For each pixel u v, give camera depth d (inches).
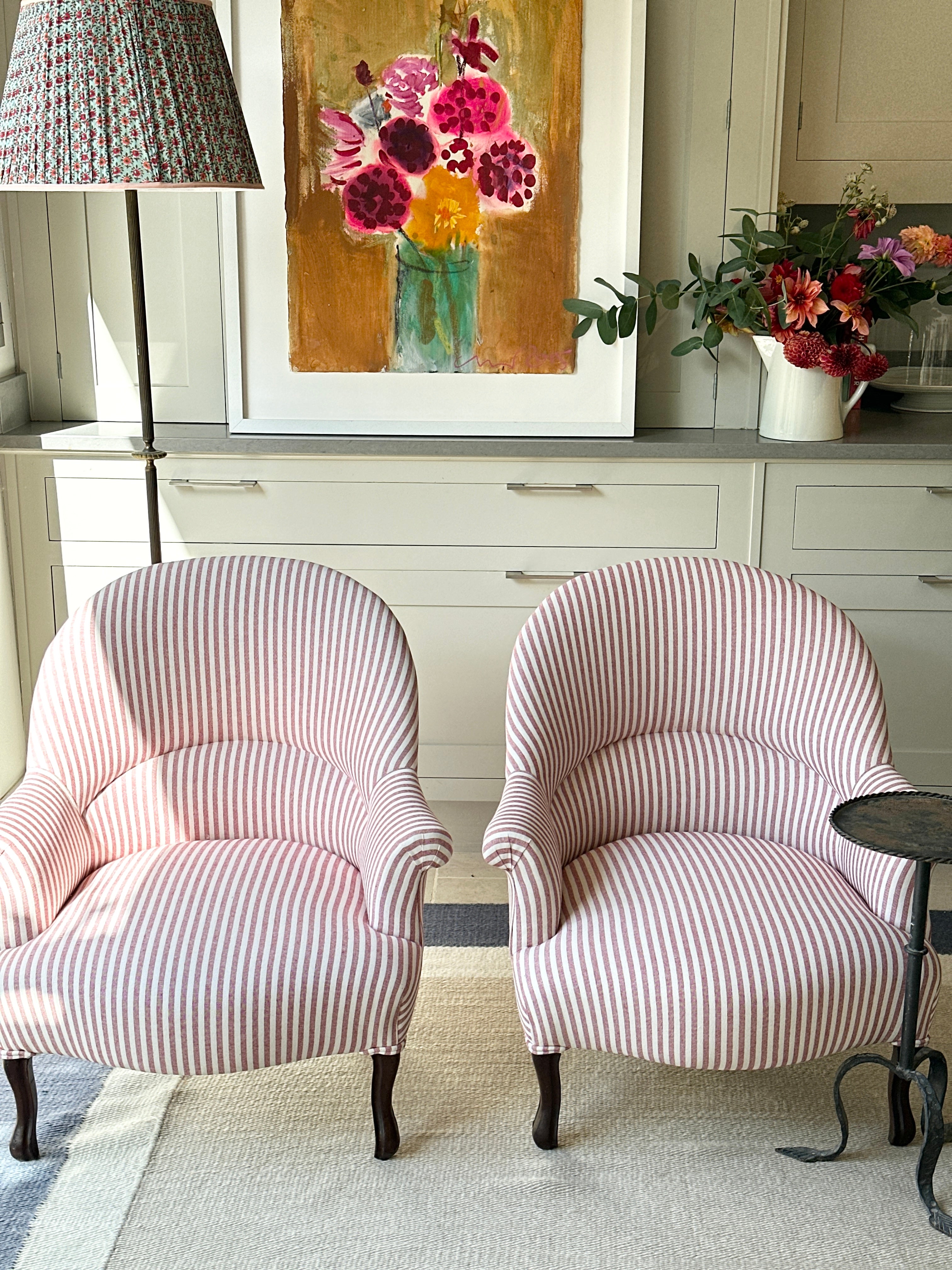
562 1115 80.4
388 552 113.9
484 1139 78.0
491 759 119.3
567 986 70.9
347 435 114.0
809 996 69.1
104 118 71.8
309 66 107.0
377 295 111.6
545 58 106.8
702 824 84.6
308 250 110.7
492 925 104.4
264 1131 78.8
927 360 127.0
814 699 82.5
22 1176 74.6
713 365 117.1
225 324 114.0
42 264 115.6
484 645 116.6
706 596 84.2
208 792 82.4
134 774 82.4
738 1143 77.9
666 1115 80.5
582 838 82.3
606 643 83.0
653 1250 68.9
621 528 113.3
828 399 110.8
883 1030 71.8
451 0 105.9
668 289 110.0
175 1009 67.2
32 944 70.6
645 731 85.2
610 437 113.5
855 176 109.9
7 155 74.0
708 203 112.2
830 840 81.2
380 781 77.2
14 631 118.3
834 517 112.7
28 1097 75.0
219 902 72.7
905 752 119.0
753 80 109.2
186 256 114.8
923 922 69.1
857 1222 71.1
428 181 109.1
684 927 71.6
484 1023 90.1
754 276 108.5
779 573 114.3
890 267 107.9
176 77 73.2
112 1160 76.0
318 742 82.7
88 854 79.6
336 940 70.4
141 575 83.6
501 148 108.6
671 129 110.7
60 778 79.8
